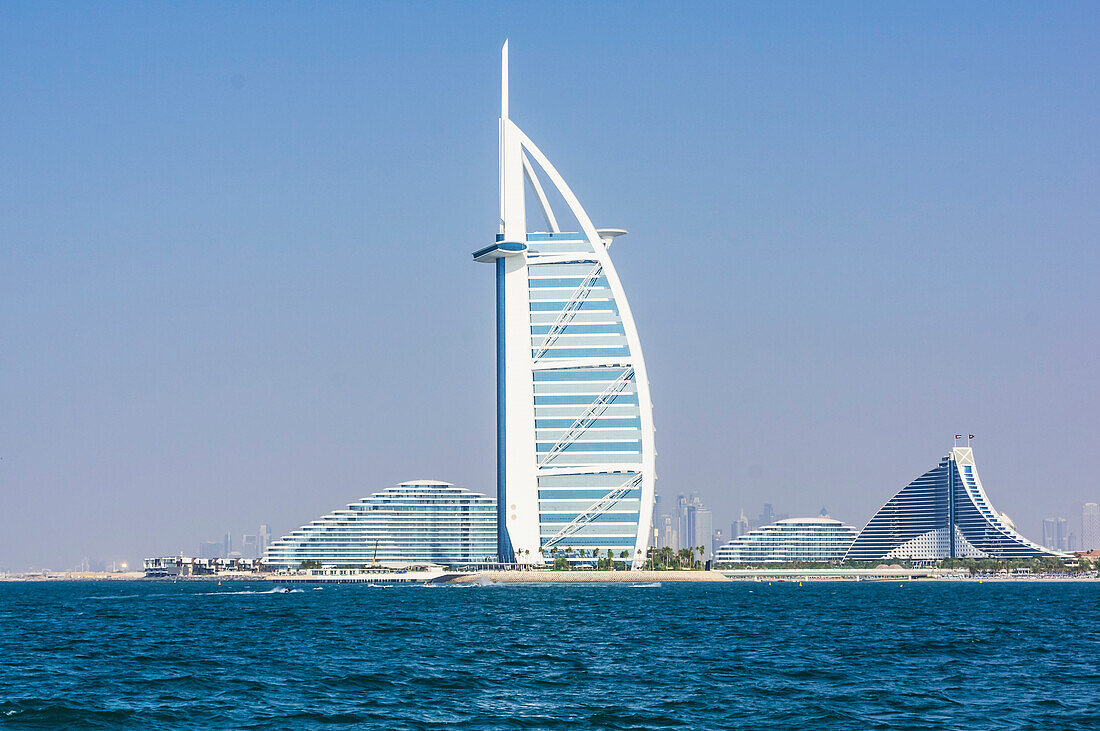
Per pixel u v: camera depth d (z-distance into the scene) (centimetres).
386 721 7650
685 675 10094
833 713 8006
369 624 17212
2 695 8788
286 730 7350
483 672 10262
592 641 13738
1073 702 8525
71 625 17650
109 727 7394
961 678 9944
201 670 10481
